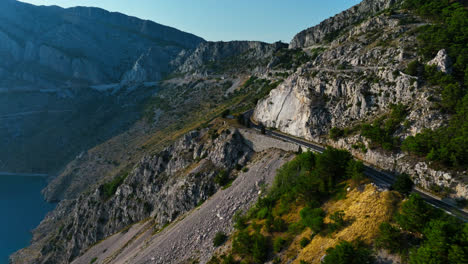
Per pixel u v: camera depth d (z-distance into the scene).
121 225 126.94
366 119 81.06
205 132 122.56
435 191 54.34
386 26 115.00
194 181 97.06
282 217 55.22
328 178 54.97
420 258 29.94
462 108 59.72
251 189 74.88
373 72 87.88
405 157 62.62
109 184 152.38
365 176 50.28
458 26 85.50
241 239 52.69
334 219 42.75
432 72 73.56
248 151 97.00
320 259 39.16
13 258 145.75
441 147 55.44
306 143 89.25
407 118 69.25
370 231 37.91
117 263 89.25
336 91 93.69
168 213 100.12
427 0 118.56
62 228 153.75
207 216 75.94
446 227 30.50
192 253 65.62
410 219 34.25
